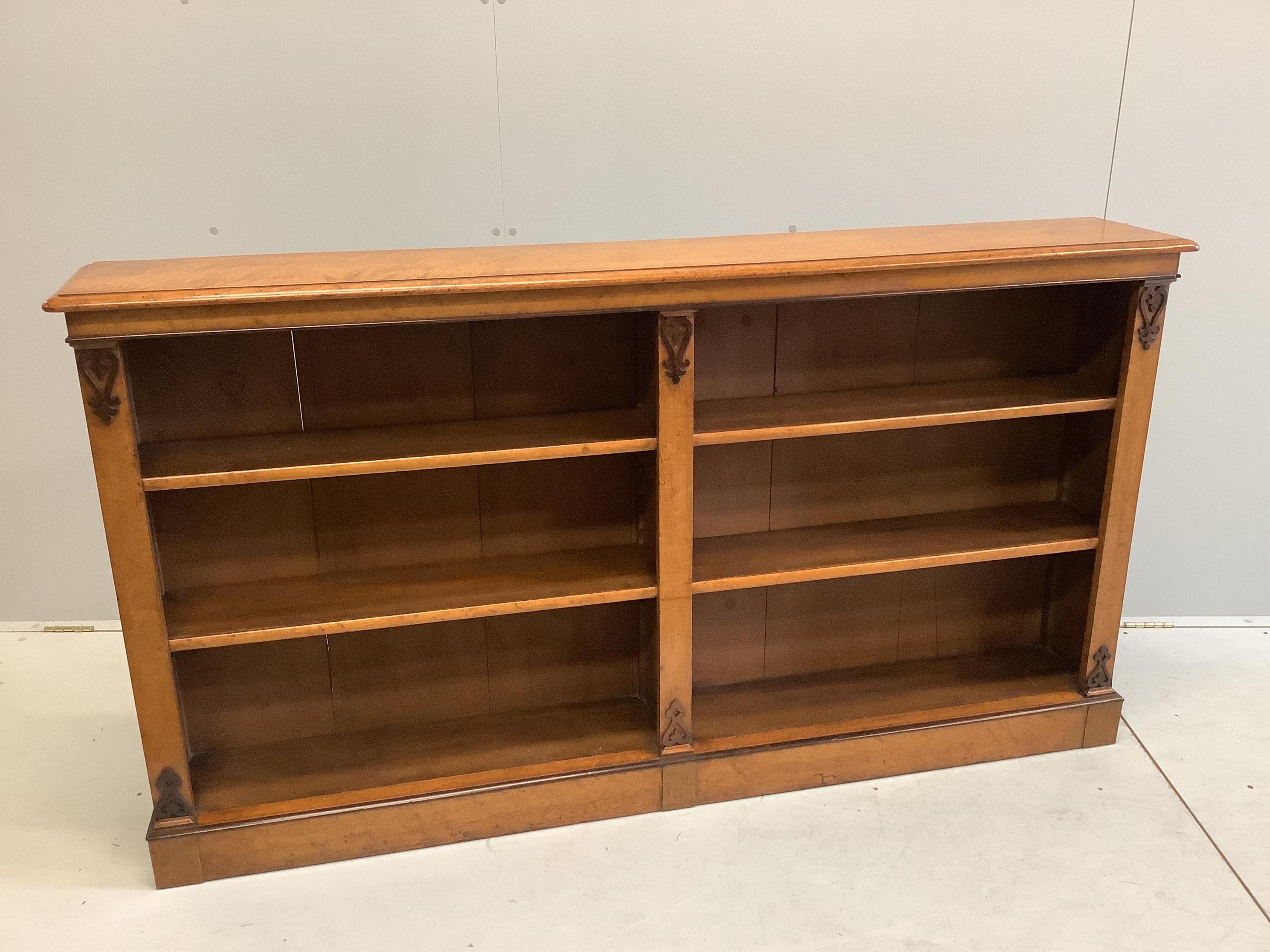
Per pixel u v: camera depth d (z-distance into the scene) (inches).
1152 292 98.3
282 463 85.5
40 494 137.7
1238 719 118.7
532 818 100.3
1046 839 99.0
